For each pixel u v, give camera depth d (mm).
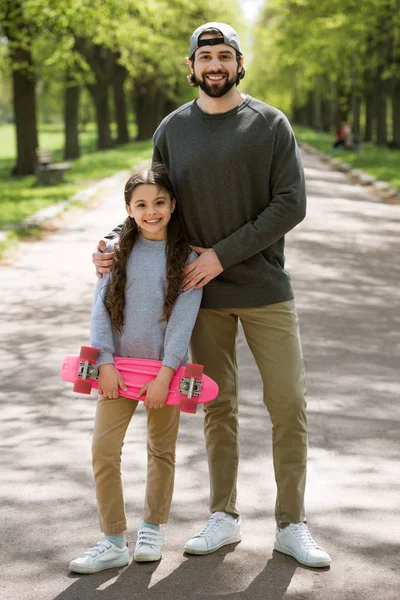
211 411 4258
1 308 9969
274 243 4145
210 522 4227
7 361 7781
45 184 26562
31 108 29938
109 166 35594
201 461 5441
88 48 41938
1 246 13883
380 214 20359
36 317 9531
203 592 3750
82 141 77500
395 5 34875
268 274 4090
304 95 79062
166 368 3859
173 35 48156
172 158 4074
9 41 27422
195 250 4059
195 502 4773
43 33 27562
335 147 48969
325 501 4805
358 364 7855
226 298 4094
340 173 34281
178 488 4980
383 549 4219
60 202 20938
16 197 21922
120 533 4004
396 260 13914
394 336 8977
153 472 4102
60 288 11148
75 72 34938
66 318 9484
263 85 82625
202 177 3990
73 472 5207
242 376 7461
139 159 40312
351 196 24641
